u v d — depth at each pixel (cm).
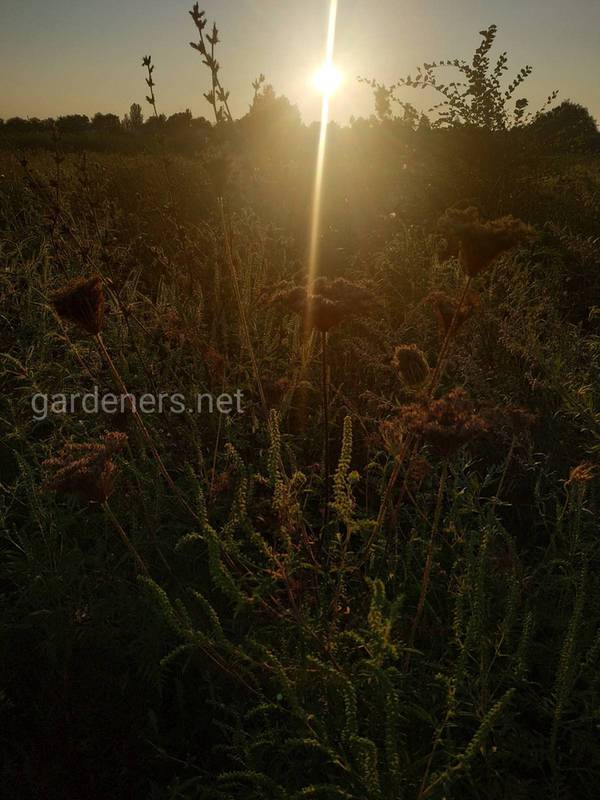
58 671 197
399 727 177
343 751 155
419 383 208
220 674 196
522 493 269
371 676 163
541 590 212
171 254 409
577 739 173
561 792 171
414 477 228
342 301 189
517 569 208
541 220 584
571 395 247
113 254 343
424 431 164
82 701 196
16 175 666
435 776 140
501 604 206
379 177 721
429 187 677
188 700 207
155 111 304
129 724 194
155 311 329
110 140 1680
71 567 218
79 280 199
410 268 409
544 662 200
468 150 671
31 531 258
